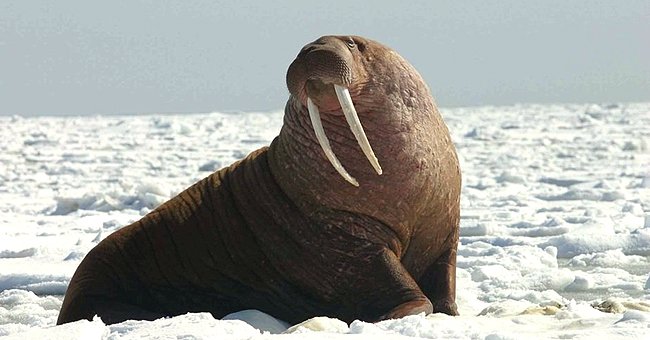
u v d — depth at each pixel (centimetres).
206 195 2017
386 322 1534
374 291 1872
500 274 2458
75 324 1514
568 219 3453
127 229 2039
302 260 1903
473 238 3050
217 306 1958
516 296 2159
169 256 1986
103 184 5753
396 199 1856
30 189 5503
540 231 3192
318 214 1888
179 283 1975
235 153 8169
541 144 8625
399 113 1852
